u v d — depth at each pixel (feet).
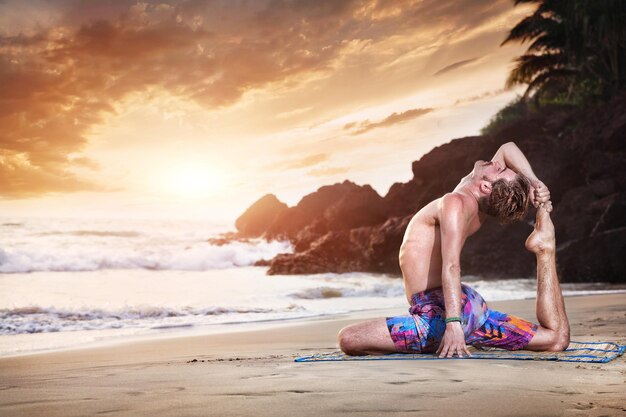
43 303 39.22
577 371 9.52
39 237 115.44
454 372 9.50
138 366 12.53
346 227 92.58
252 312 34.63
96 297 43.50
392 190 94.12
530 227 70.74
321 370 10.08
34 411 6.98
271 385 8.44
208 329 26.43
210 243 111.24
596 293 44.21
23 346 21.48
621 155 72.38
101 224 146.82
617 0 84.28
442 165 87.71
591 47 91.25
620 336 15.58
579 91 96.58
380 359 11.44
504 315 12.53
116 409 6.94
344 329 12.66
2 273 67.62
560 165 74.02
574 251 64.44
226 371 10.43
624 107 75.72
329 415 6.21
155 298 43.14
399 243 80.48
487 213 12.64
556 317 12.37
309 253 82.23
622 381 8.46
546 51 98.53
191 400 7.37
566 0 89.92
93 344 21.03
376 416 6.14
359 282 63.16
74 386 9.18
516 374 9.24
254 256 91.97
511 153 12.91
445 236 11.96
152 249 102.37
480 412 6.29
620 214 65.57
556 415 6.13
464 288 12.44
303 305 39.06
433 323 12.07
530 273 69.05
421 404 6.77
